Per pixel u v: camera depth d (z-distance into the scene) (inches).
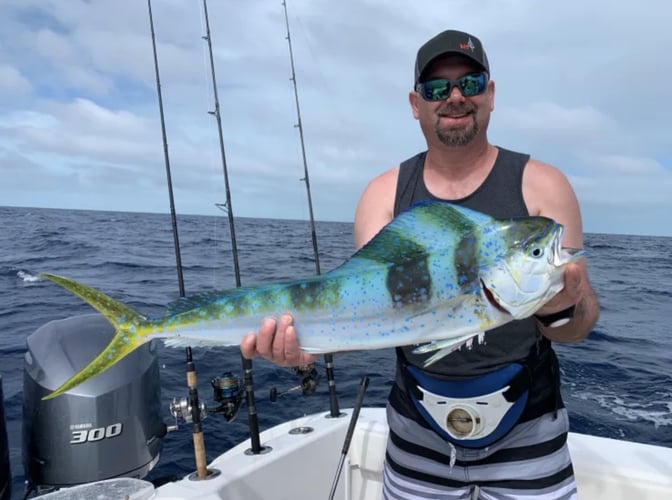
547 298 67.4
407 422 87.3
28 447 117.0
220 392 116.3
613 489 106.6
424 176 88.1
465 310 70.5
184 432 199.3
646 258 1582.2
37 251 918.4
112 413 114.9
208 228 2098.9
